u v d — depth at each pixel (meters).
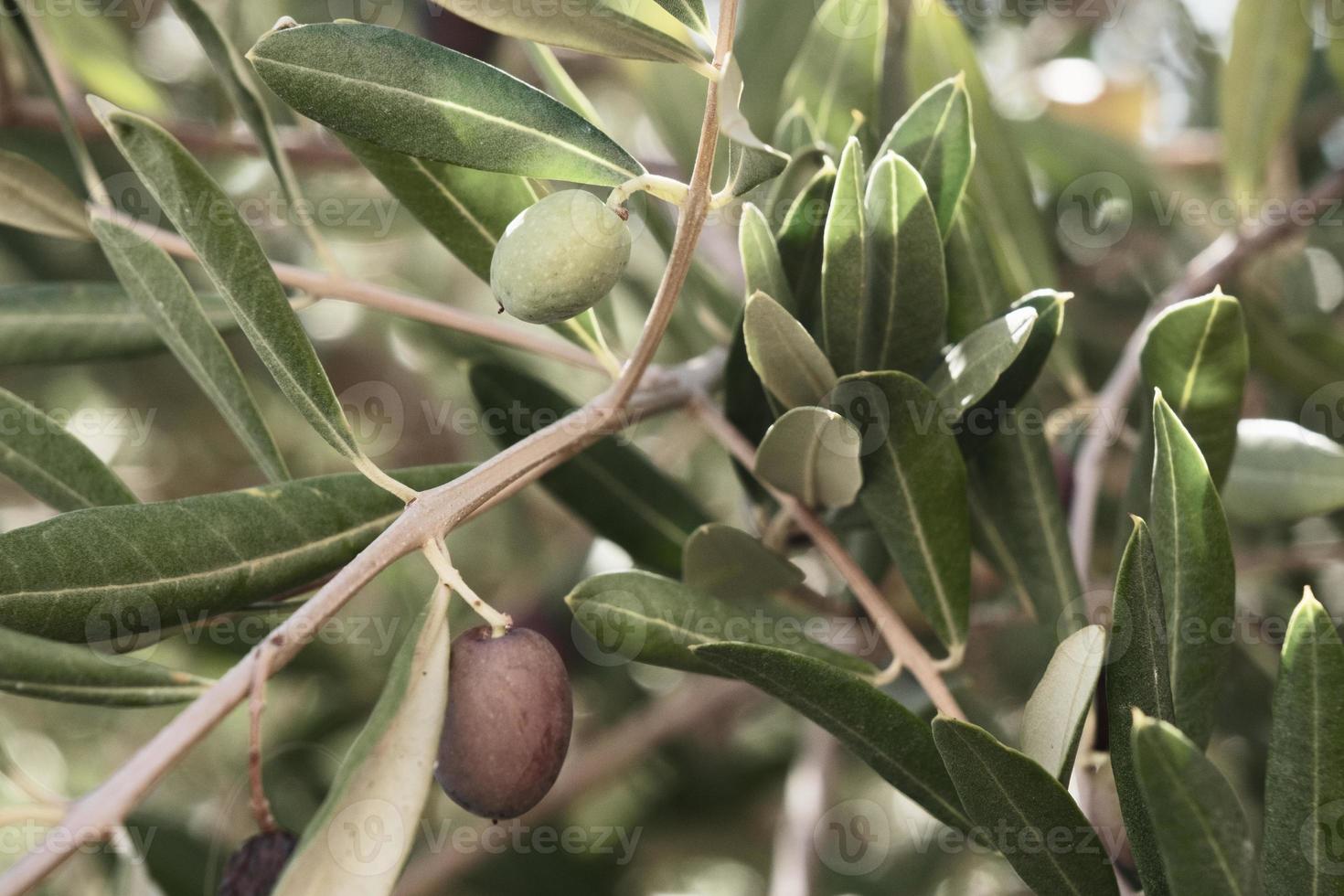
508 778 0.22
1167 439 0.24
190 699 0.24
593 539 0.45
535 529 0.53
